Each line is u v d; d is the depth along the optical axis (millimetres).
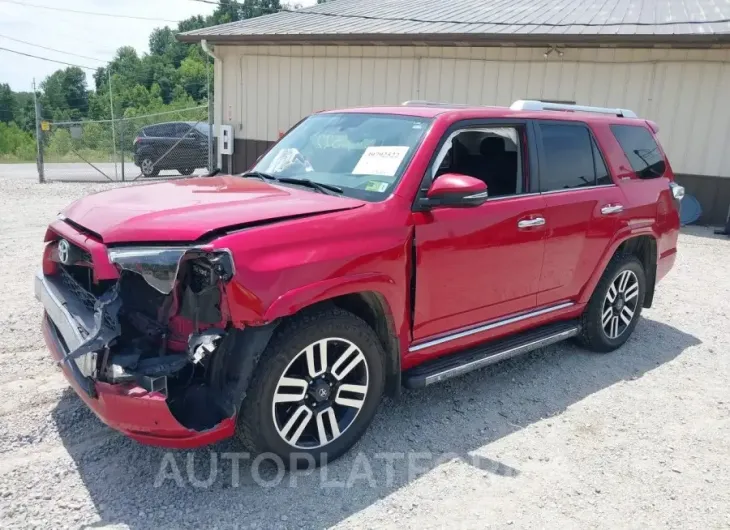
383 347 3596
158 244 2873
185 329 2965
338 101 15141
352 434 3453
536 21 13289
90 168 22297
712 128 11500
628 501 3250
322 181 3881
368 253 3279
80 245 3084
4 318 5223
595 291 5039
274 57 15781
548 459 3611
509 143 4289
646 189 5316
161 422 2801
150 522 2881
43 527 2789
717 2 13406
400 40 13328
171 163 18812
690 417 4207
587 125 4906
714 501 3285
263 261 2910
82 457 3344
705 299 7016
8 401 3859
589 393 4512
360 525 2949
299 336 3109
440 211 3686
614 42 11508
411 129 3947
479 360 4047
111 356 2875
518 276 4238
